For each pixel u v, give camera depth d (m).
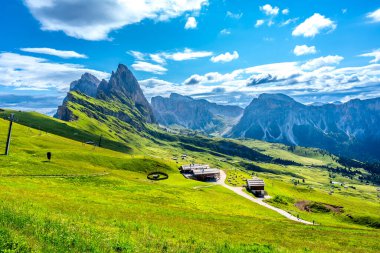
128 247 20.73
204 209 92.38
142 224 35.66
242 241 36.47
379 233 73.12
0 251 14.77
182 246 25.62
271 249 31.84
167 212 60.66
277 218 109.12
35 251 15.75
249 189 183.75
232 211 102.00
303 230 59.19
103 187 94.56
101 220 33.75
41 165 104.56
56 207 39.78
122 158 195.75
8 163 96.00
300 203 170.38
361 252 41.56
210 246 27.89
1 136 190.50
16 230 19.25
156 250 22.27
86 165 141.00
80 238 20.22
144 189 106.19
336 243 48.53
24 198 43.16
